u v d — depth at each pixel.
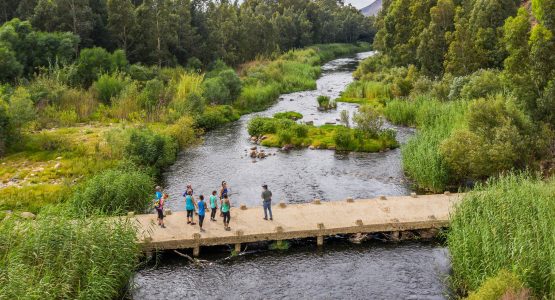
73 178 33.03
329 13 177.00
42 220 19.14
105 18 75.50
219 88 62.75
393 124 52.53
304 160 40.62
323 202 27.72
